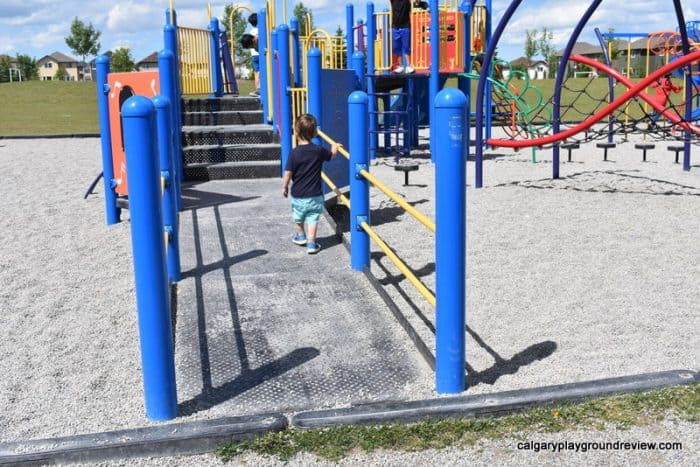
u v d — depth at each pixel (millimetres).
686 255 6648
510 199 9688
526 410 3703
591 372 4180
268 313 5277
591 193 10062
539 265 6414
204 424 3516
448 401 3689
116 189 8297
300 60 13320
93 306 5539
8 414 3840
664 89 19453
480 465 3248
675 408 3648
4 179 12297
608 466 3209
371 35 14602
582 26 10906
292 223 8039
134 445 3379
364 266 6242
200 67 13797
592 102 35469
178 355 4555
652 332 4781
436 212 3820
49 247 7379
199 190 10078
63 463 3332
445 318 3881
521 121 18891
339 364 4383
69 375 4320
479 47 16641
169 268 5996
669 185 10688
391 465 3266
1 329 5086
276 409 3840
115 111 8133
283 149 10773
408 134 15219
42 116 30031
